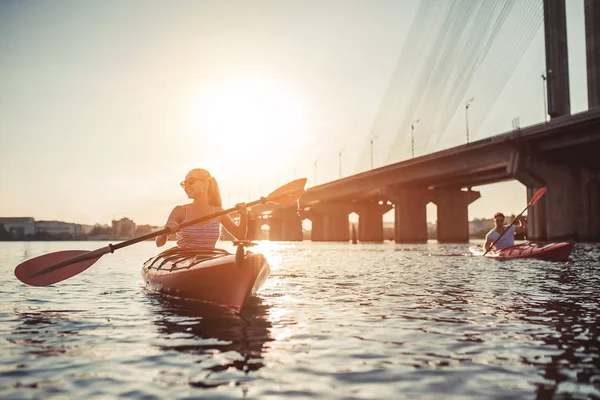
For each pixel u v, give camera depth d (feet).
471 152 189.26
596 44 160.45
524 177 170.40
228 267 19.54
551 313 18.79
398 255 83.61
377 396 9.42
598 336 14.62
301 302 22.08
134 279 35.42
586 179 179.83
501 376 10.62
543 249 52.01
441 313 18.85
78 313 19.19
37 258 23.95
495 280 32.48
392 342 13.93
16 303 22.20
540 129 155.63
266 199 25.00
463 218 289.53
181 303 21.76
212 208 24.90
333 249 134.51
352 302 22.04
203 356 12.43
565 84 170.91
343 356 12.40
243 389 9.87
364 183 281.33
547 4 172.76
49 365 11.64
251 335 14.96
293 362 11.84
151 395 9.52
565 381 10.26
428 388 9.86
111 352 12.89
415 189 276.62
